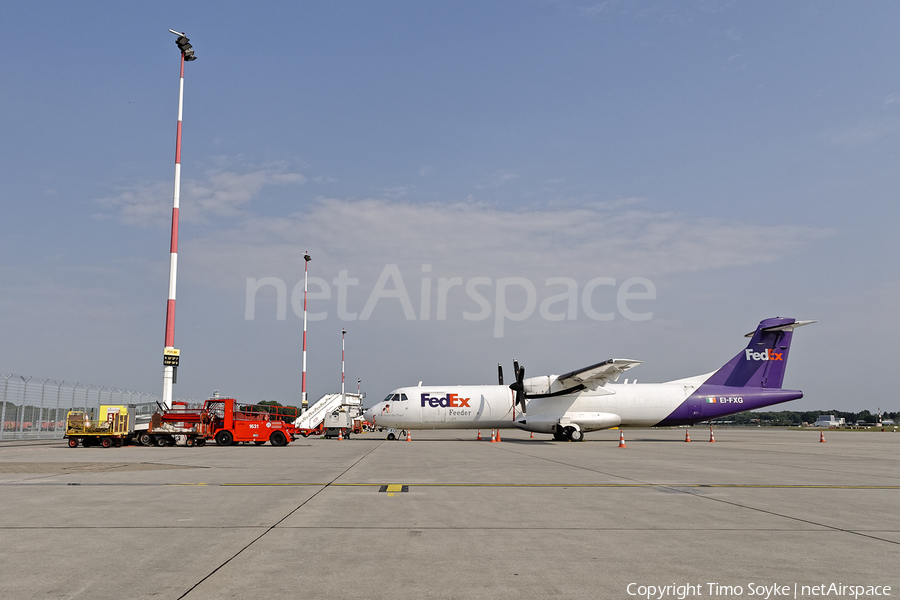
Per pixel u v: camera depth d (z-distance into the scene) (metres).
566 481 15.12
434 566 6.82
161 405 31.80
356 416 57.88
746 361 38.72
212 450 28.30
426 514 10.20
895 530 8.97
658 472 17.55
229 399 32.31
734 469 18.66
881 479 15.97
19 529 8.89
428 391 39.28
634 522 9.53
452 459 22.42
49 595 5.73
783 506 11.21
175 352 34.12
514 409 38.44
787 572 6.64
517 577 6.38
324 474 16.72
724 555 7.39
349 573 6.50
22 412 35.66
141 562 6.97
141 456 23.94
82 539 8.21
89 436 30.28
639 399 37.69
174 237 34.66
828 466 20.05
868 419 159.38
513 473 17.09
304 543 7.97
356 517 9.91
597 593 5.85
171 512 10.35
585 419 37.12
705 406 37.81
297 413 55.97
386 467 18.94
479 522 9.49
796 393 38.50
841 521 9.70
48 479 15.39
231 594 5.77
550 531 8.80
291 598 5.65
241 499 11.88
